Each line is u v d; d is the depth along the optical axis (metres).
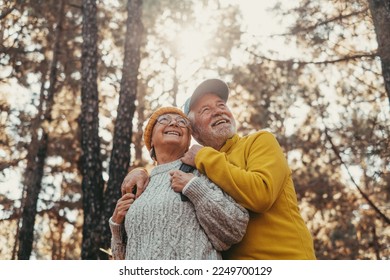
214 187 1.92
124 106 7.67
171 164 2.11
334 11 8.08
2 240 11.79
